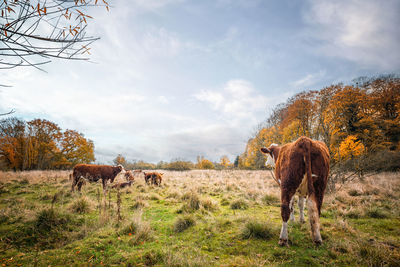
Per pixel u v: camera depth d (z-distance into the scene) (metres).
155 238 3.82
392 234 3.65
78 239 4.02
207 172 22.23
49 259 3.08
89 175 9.36
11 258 3.16
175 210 5.93
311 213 3.02
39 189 9.54
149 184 11.27
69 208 5.79
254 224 3.83
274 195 7.04
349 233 3.68
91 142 35.19
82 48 1.68
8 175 14.52
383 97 24.03
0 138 26.23
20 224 4.53
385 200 6.26
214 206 6.13
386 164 12.72
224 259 2.92
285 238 3.22
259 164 21.06
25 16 1.49
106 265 2.85
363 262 2.61
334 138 8.40
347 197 6.51
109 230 4.15
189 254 3.08
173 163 34.19
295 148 3.35
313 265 2.62
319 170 3.19
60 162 31.08
